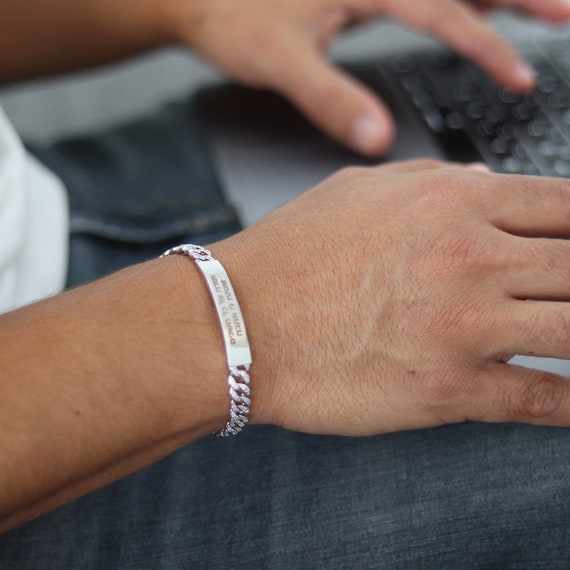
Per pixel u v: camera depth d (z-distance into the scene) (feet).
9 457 1.58
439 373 1.83
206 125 3.05
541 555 1.78
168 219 2.65
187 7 3.26
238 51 3.17
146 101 3.66
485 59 3.00
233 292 1.82
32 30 3.21
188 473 2.05
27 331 1.73
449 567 1.80
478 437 1.91
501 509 1.80
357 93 2.88
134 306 1.79
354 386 1.86
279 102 3.11
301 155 2.84
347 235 1.96
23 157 2.48
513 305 1.82
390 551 1.82
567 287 1.84
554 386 1.79
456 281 1.86
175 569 1.91
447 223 1.95
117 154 2.96
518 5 3.44
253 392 1.85
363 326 1.86
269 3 3.17
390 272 1.89
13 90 3.86
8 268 2.22
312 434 2.03
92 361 1.69
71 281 2.44
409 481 1.89
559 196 1.99
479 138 2.70
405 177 2.10
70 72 3.38
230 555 1.90
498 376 1.82
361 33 3.56
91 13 3.23
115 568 1.93
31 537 2.00
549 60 3.05
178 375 1.74
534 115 2.75
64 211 2.60
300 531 1.89
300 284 1.89
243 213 2.64
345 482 1.93
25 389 1.63
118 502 2.03
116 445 1.68
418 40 3.40
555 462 1.83
